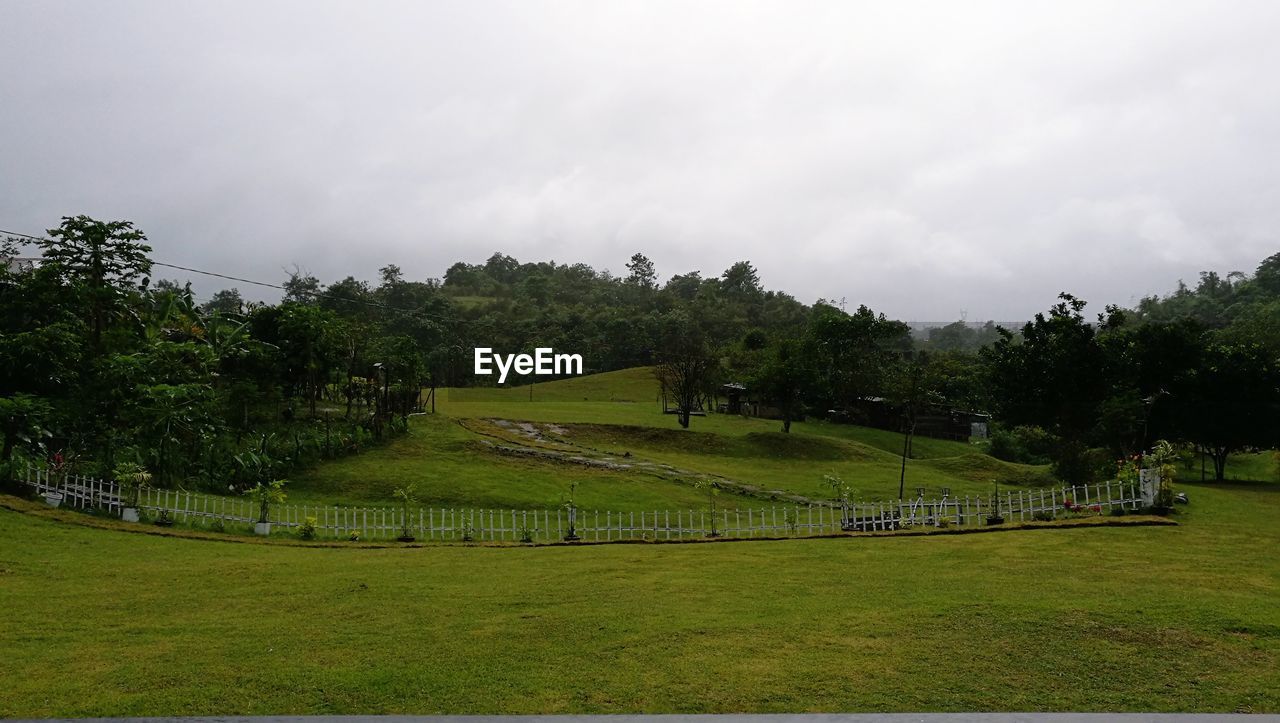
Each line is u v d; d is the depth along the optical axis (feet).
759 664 31.27
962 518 78.89
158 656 32.37
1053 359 117.91
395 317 359.05
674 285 613.11
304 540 74.69
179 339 133.08
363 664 31.24
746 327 417.49
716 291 545.44
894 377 221.46
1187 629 35.73
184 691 27.81
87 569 52.03
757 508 112.88
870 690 28.27
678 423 194.80
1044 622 36.88
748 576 51.72
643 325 383.45
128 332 111.75
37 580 47.83
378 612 41.06
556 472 128.26
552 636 35.76
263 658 32.09
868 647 33.50
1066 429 121.70
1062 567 51.96
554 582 50.31
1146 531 64.54
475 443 142.61
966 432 230.89
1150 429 117.91
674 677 29.71
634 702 27.02
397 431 145.28
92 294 109.09
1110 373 117.60
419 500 108.68
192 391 99.19
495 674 30.01
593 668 30.83
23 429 78.89
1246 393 114.73
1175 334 116.37
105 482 76.13
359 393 161.38
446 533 84.69
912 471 152.66
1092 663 31.35
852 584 47.85
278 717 23.30
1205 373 115.65
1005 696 27.76
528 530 87.10
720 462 152.87
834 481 85.15
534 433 163.43
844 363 241.14
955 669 30.63
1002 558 55.88
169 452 93.40
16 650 33.14
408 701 26.96
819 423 229.66
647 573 53.78
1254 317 311.06
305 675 29.71
